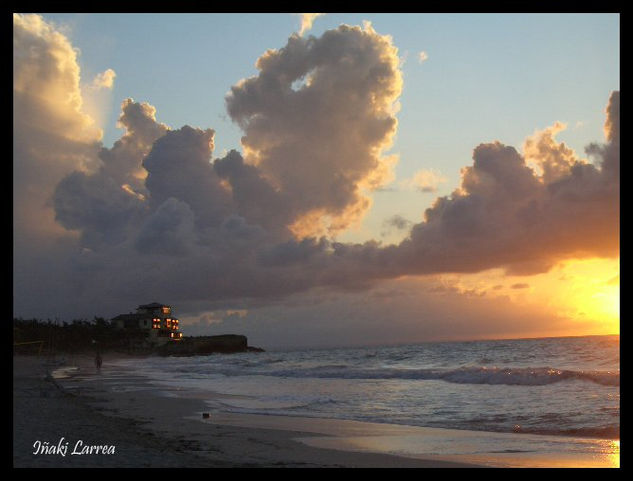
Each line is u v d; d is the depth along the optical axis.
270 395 31.95
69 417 19.39
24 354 133.88
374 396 30.08
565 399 25.55
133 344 192.75
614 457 14.03
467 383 35.53
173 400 29.08
